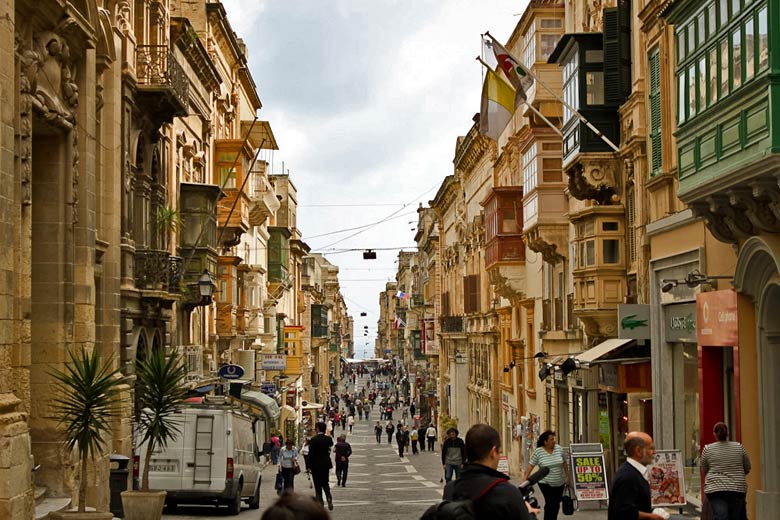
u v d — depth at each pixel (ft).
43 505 55.06
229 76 151.94
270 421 129.08
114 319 76.13
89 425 52.19
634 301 81.76
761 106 45.68
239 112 161.89
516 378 142.82
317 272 388.16
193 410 72.69
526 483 31.63
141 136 89.20
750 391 56.08
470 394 198.39
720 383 62.69
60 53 58.13
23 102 52.08
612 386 81.35
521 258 131.03
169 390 60.75
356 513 71.87
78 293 62.85
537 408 125.90
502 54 80.94
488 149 168.14
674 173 69.67
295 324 278.46
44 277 59.98
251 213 164.45
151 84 86.63
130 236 85.10
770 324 54.60
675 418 71.56
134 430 73.20
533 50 110.32
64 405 54.29
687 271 68.03
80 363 53.57
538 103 107.24
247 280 161.38
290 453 89.40
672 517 54.13
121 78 80.43
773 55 44.32
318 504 13.62
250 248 166.20
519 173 135.85
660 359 73.26
